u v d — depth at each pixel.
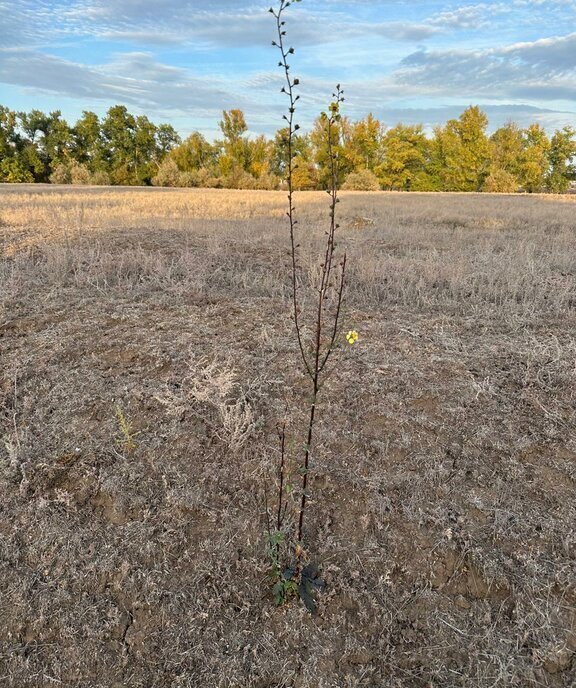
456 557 2.49
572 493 2.83
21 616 2.30
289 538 2.60
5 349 4.30
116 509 2.78
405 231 10.64
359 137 49.12
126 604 2.35
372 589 2.38
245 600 2.35
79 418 3.46
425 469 2.99
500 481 2.88
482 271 6.74
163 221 10.98
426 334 4.68
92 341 4.44
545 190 57.88
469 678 2.06
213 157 56.28
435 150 51.94
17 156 53.03
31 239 8.20
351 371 3.94
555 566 2.44
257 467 3.02
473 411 3.48
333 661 2.13
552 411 3.48
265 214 13.92
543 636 2.18
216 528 2.67
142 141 56.47
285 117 1.92
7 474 2.99
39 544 2.60
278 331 4.68
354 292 5.93
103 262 6.57
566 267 7.27
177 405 3.50
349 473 2.96
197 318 4.99
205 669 2.11
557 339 4.52
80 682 2.10
